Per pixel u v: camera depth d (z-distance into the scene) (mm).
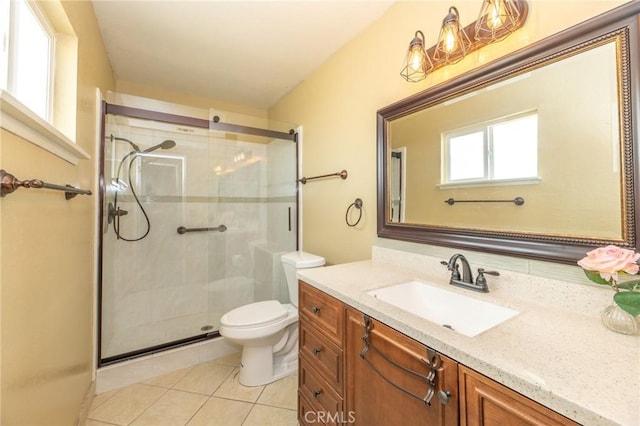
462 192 1252
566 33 923
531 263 1022
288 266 2125
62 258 1161
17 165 752
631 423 439
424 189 1418
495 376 612
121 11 1661
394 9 1604
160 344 2127
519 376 570
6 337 720
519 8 1043
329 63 2186
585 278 889
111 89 2330
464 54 1217
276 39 1948
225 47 2047
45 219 975
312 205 2402
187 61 2246
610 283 756
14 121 711
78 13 1362
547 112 978
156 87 2721
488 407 629
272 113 3205
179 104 2686
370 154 1778
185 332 2383
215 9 1646
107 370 1793
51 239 1032
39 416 929
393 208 1580
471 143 1213
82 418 1469
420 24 1447
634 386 529
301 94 2592
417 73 1447
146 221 2486
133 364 1877
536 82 1006
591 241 872
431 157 1383
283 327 1869
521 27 1064
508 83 1086
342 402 1117
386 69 1660
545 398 531
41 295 947
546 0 1003
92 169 1753
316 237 2350
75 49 1333
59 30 1283
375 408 962
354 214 1917
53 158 1024
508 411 592
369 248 1784
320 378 1257
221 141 2771
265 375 1863
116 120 2199
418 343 803
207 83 2643
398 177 1554
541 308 942
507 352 661
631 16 804
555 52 953
